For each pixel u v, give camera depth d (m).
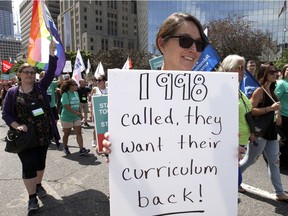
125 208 1.52
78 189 4.28
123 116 1.50
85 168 5.27
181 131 1.56
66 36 111.25
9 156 6.16
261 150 3.66
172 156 1.55
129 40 111.69
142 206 1.53
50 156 6.13
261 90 3.58
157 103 1.53
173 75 1.54
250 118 3.23
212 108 1.58
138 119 1.51
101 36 102.38
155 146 1.53
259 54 29.45
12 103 3.60
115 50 50.09
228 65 3.10
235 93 1.60
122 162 1.51
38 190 4.02
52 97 7.47
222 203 1.60
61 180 4.66
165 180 1.55
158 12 67.88
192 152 1.57
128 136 1.51
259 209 3.50
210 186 1.59
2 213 3.57
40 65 4.67
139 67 48.06
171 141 1.55
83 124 10.54
